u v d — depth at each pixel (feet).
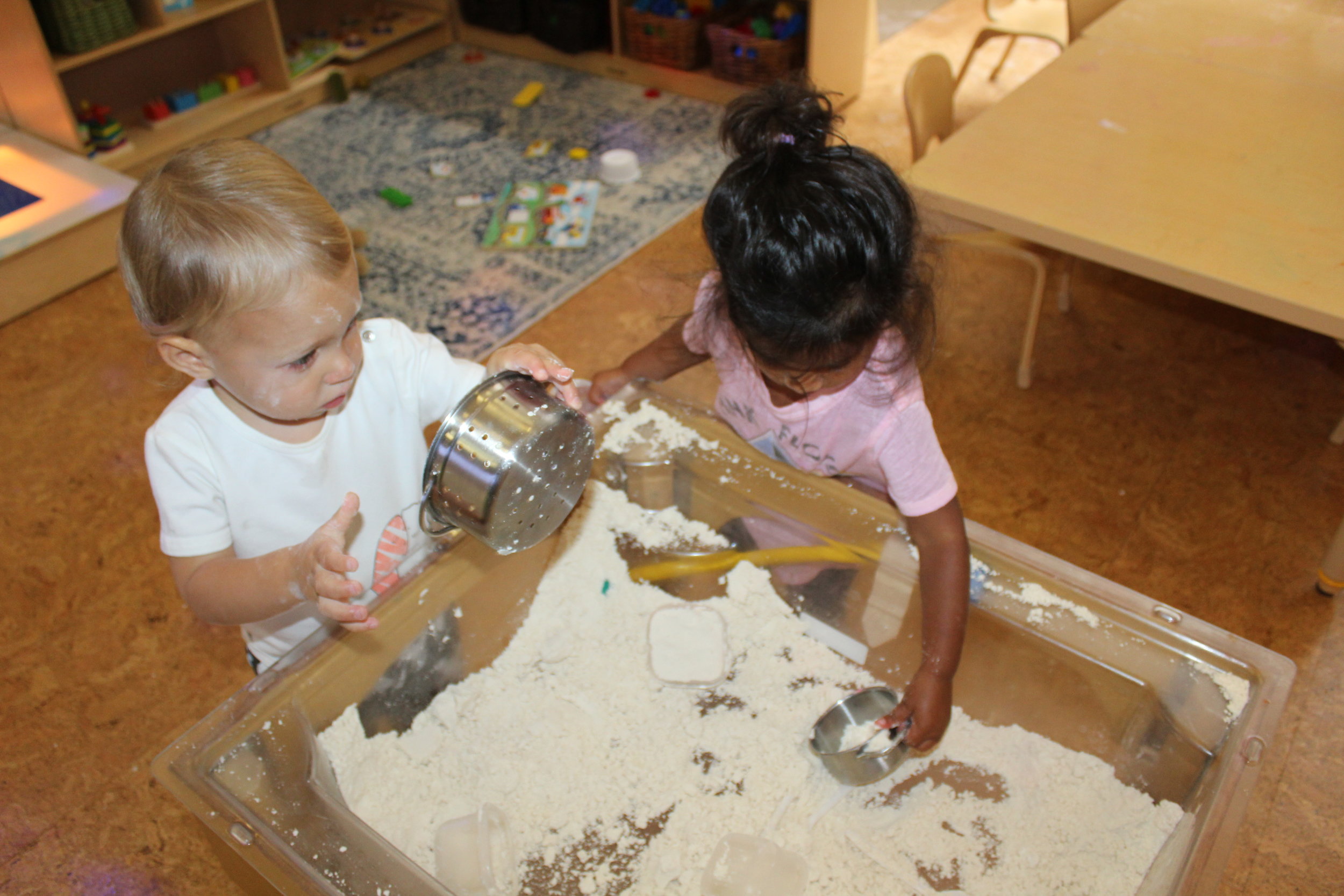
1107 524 5.53
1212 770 2.64
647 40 10.11
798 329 2.66
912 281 2.84
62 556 5.52
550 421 2.60
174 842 4.14
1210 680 2.78
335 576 2.42
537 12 10.59
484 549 3.14
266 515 3.06
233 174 2.39
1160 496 5.69
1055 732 3.12
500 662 3.33
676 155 9.12
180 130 9.08
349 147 9.39
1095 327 6.99
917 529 3.17
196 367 2.57
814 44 8.95
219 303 2.31
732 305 2.79
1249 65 5.75
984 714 3.21
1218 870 2.36
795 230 2.54
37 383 6.76
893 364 3.11
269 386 2.52
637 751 3.12
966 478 5.85
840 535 3.29
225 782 2.56
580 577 3.50
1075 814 2.87
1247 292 4.06
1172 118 5.25
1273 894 3.86
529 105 10.03
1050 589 3.04
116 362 6.94
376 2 11.21
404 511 3.13
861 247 2.58
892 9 11.59
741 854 2.80
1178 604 5.08
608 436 3.61
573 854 2.88
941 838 2.89
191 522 2.87
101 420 6.45
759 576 3.48
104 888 3.98
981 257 7.66
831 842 2.90
